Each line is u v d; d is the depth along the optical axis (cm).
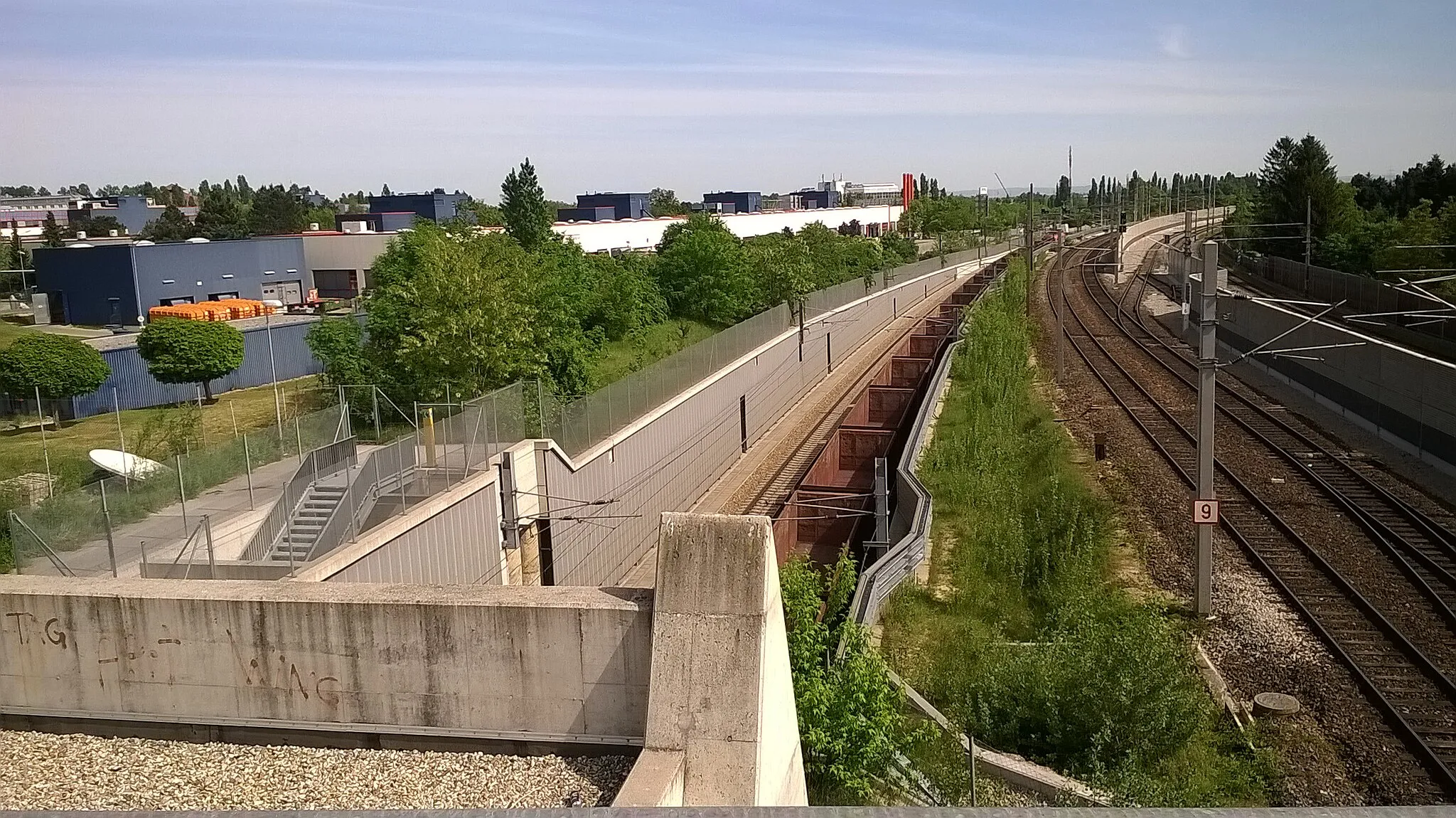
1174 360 5662
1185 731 1700
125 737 1212
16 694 1231
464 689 1156
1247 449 3659
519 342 3588
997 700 1864
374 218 9975
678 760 1017
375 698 1170
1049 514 2911
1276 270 7531
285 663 1177
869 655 1579
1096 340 6475
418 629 1148
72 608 1202
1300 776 1664
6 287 8044
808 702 1405
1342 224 7925
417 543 2472
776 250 6575
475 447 2920
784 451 4862
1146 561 2658
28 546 1900
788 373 5769
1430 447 3381
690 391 4275
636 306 5391
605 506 3531
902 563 2420
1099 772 1627
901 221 13662
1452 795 1584
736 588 1051
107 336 5878
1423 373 3428
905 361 6431
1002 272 9856
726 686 1039
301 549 2309
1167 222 15500
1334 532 2720
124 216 16325
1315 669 2000
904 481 3138
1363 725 1798
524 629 1130
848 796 1393
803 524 3616
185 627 1185
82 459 3266
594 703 1132
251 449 2658
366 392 3609
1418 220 6262
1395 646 2067
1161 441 3859
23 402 4150
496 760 1141
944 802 1498
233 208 13850
